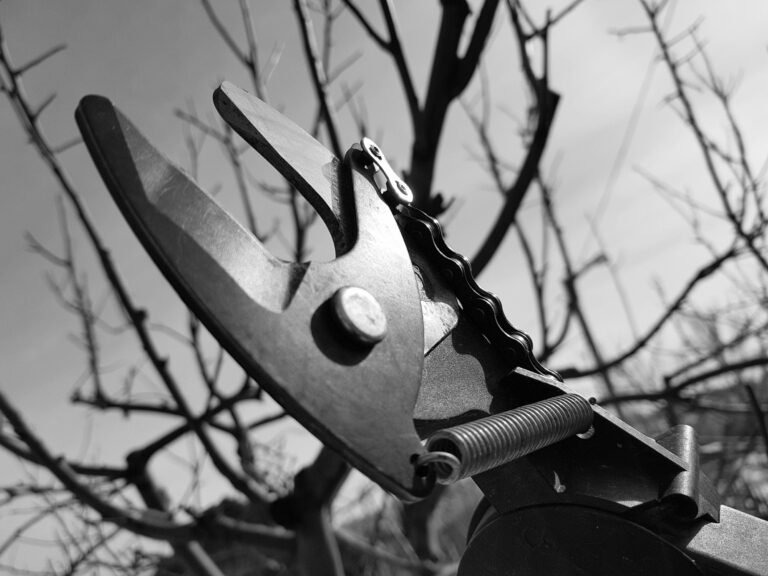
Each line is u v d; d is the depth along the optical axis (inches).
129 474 23.8
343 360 6.4
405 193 8.3
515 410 7.2
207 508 22.8
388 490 6.2
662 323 23.1
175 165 6.3
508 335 8.3
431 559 32.5
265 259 6.5
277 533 22.5
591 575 7.8
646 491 7.9
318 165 8.0
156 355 23.1
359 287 6.9
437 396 7.6
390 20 20.1
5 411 21.2
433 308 8.1
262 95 22.8
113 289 23.0
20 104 21.1
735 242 22.0
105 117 6.0
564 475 8.1
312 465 22.5
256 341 6.0
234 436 25.3
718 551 7.7
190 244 6.0
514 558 8.1
